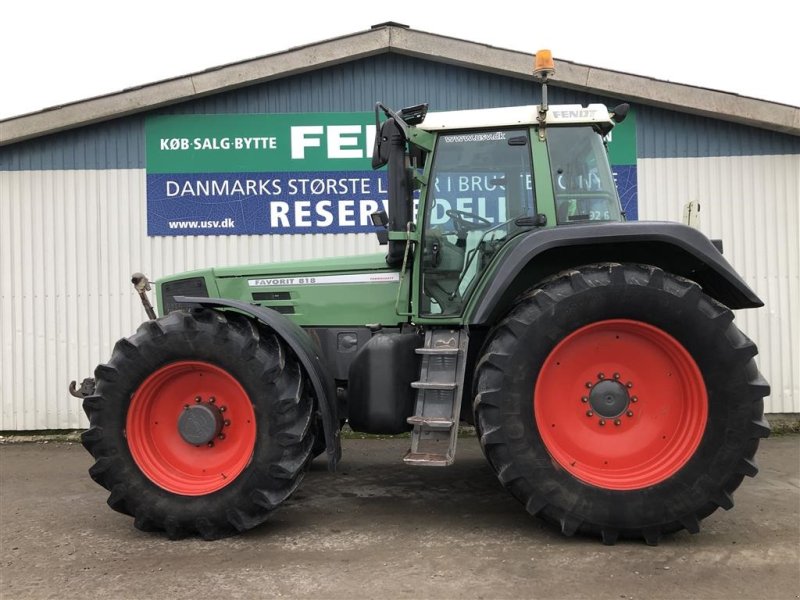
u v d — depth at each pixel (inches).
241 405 135.0
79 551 127.1
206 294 167.8
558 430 129.9
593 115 143.9
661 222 130.2
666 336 125.8
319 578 111.8
